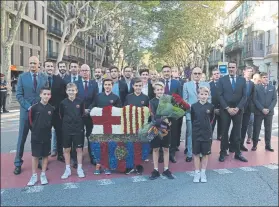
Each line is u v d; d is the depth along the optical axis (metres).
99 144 6.07
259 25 38.12
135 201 4.76
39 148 5.47
